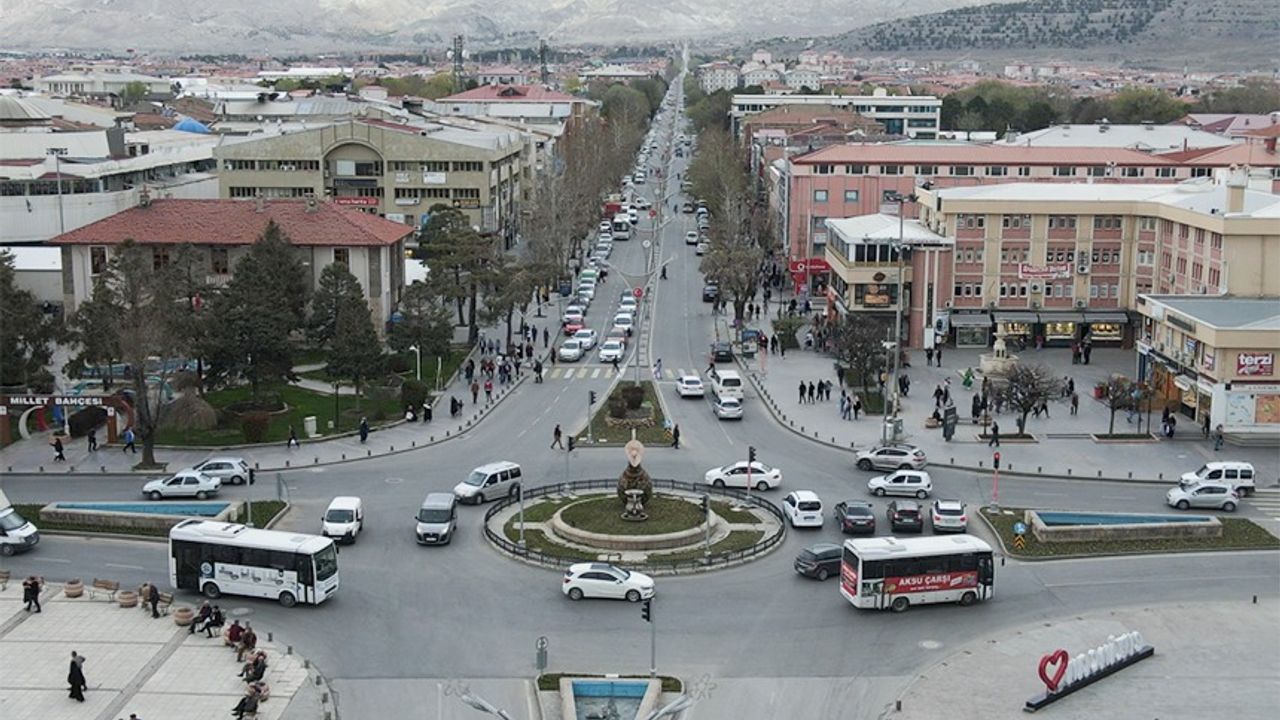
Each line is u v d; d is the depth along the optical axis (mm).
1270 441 100875
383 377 109250
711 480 88500
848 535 78562
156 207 132000
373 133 185375
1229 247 116938
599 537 74938
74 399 97250
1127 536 77375
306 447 97688
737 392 112062
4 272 100375
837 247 143875
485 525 77562
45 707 54750
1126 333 137375
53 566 72312
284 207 132375
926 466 94250
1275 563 74312
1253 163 172125
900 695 56688
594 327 149750
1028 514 79750
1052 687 55781
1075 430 104438
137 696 55875
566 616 65562
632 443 79500
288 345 106438
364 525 79875
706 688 56938
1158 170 173000
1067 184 149375
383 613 65875
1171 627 64750
